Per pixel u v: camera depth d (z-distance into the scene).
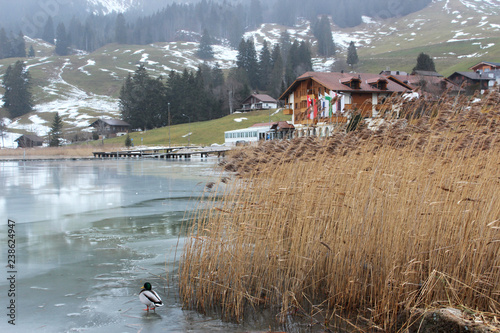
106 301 8.19
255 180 9.51
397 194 8.16
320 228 8.59
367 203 8.16
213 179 30.94
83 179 32.66
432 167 8.51
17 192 24.62
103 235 13.59
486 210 7.71
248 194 9.41
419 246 7.89
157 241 12.74
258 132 77.19
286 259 8.59
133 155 75.56
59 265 10.40
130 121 131.25
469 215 7.71
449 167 8.48
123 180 31.75
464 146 8.58
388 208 8.10
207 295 8.28
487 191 7.98
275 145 10.17
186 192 24.39
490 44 170.25
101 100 180.75
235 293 7.85
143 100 132.25
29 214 17.34
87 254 11.38
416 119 9.54
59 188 26.62
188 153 66.38
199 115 131.38
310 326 7.20
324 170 9.36
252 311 7.83
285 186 9.26
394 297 7.28
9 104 165.00
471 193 8.01
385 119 9.38
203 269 8.62
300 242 8.85
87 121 150.38
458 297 7.27
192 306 8.02
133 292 8.66
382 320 7.23
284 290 8.41
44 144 119.50
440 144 8.84
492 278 7.33
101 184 28.97
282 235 8.79
